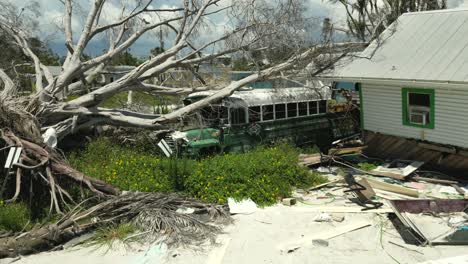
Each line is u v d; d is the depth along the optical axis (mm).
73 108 11469
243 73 14680
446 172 11000
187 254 6957
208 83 14602
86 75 14570
